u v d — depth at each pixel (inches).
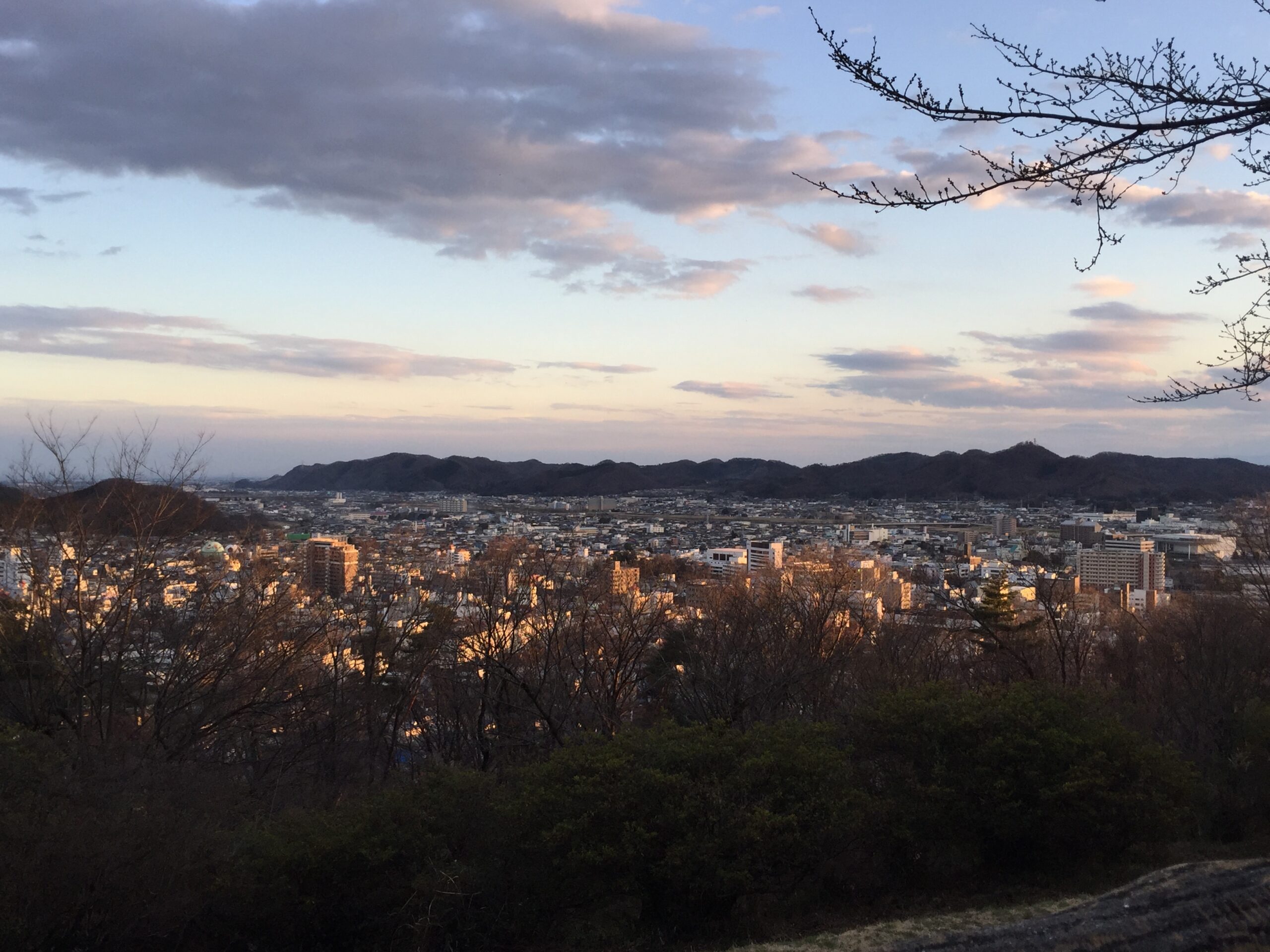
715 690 622.2
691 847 305.9
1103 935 266.7
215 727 598.5
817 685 677.3
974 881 347.3
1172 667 730.2
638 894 323.3
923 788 352.2
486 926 327.3
